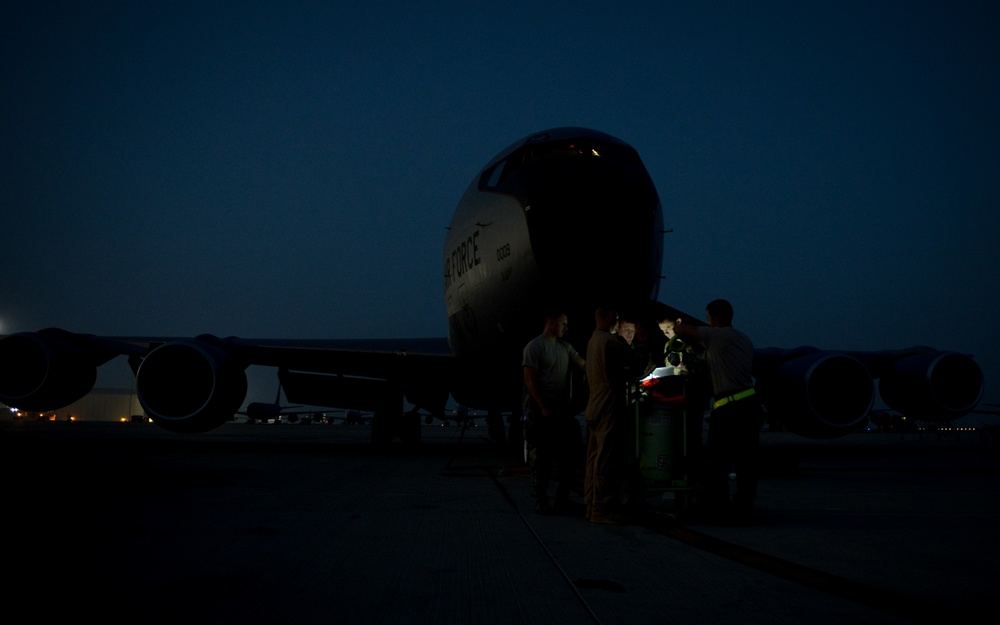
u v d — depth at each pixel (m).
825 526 5.18
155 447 15.12
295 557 3.93
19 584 3.31
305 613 2.88
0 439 18.80
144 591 3.19
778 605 3.02
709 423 5.48
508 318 10.02
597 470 5.32
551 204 8.90
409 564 3.79
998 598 3.14
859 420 11.23
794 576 3.55
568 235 8.73
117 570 3.59
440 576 3.53
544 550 4.21
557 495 5.96
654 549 4.27
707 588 3.31
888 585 3.37
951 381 12.38
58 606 2.93
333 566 3.72
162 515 5.39
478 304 10.70
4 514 5.42
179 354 12.12
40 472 8.84
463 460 11.84
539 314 9.44
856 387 11.45
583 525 5.22
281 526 4.93
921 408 12.38
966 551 4.21
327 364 13.43
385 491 7.09
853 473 9.86
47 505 5.91
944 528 5.06
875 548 4.31
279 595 3.14
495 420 16.66
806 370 10.88
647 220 8.85
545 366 6.11
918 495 7.13
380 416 14.77
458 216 12.07
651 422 5.62
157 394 12.05
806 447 18.59
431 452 14.48
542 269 8.95
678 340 5.88
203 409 11.37
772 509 6.09
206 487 7.29
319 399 14.58
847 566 3.79
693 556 4.06
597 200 8.76
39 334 12.72
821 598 3.13
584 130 10.00
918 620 2.79
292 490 7.10
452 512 5.71
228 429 45.62
